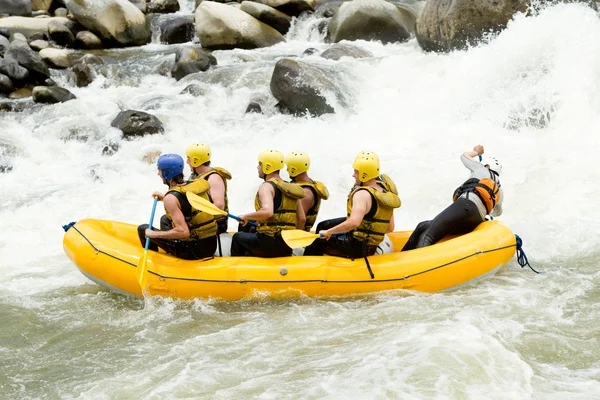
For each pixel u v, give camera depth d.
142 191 21.72
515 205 18.75
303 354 11.69
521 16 28.50
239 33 36.47
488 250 14.34
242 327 12.90
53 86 30.17
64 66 33.69
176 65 32.72
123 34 38.28
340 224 13.34
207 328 13.07
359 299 13.84
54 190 21.97
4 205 20.78
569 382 10.52
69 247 14.77
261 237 13.98
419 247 14.68
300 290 13.77
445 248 14.20
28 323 13.61
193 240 13.96
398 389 10.20
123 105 29.66
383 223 13.86
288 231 13.44
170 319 13.52
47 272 16.30
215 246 14.17
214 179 14.59
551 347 11.64
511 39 26.75
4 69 30.98
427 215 18.78
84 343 12.76
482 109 25.44
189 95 29.69
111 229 15.45
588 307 13.20
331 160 22.69
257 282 13.73
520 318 12.76
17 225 19.41
